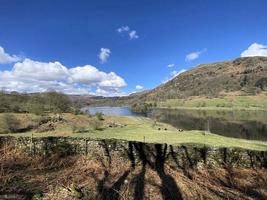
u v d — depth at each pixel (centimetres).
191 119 8156
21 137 1495
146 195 1022
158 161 1366
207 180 1216
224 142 2769
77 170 1285
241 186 1173
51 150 1451
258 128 5847
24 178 1159
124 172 1260
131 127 4359
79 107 7400
